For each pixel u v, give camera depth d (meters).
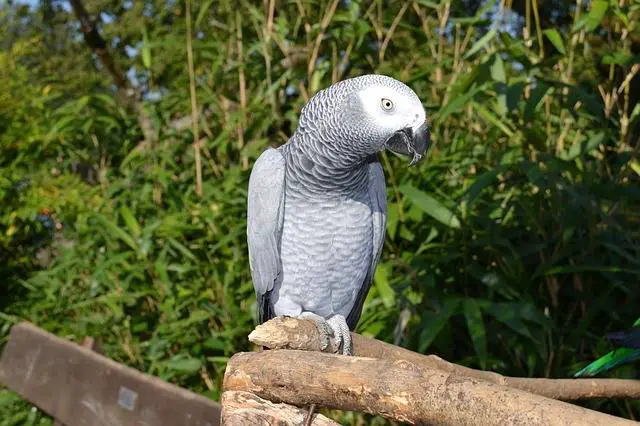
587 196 2.56
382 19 3.65
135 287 3.87
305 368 1.32
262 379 1.41
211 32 4.27
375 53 3.67
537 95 2.60
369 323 2.98
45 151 5.30
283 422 1.38
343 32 3.47
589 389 1.79
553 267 2.77
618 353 2.01
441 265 3.05
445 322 2.54
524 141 2.89
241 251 3.46
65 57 12.05
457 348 3.08
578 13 2.93
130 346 3.84
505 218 3.01
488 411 1.00
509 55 2.93
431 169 3.14
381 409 1.19
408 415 1.14
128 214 3.70
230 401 1.45
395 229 3.01
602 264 2.68
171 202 3.79
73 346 3.00
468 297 2.78
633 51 3.20
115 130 4.57
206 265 3.52
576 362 2.75
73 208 4.63
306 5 3.78
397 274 3.11
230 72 3.90
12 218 5.09
